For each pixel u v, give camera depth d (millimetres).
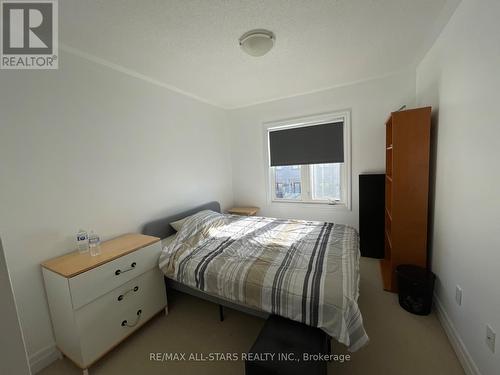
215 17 1516
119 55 1944
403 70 2641
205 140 3357
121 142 2186
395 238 2180
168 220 2576
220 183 3697
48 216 1654
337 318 1213
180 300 2252
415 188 2078
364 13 1548
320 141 3271
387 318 1861
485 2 1198
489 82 1168
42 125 1625
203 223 2510
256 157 3734
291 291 1355
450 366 1417
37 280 1573
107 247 1827
